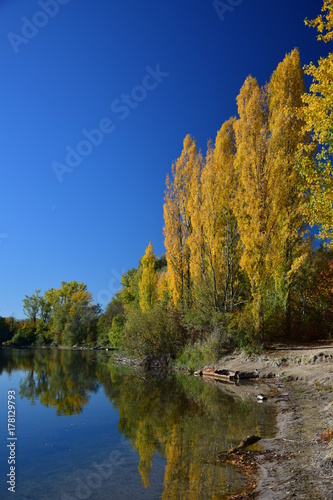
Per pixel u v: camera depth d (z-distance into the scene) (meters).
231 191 24.64
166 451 7.75
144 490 5.84
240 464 6.62
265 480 5.75
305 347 19.73
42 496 5.83
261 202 20.44
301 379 15.05
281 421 9.45
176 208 29.66
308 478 5.54
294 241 22.09
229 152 27.03
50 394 16.09
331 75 7.71
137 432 9.55
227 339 21.72
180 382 18.47
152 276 37.91
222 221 24.95
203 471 6.43
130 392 16.19
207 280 24.84
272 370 17.31
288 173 21.20
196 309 24.27
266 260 20.00
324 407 9.97
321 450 6.63
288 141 21.28
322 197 8.04
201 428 9.44
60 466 7.25
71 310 70.62
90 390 17.11
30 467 7.20
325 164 8.03
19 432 9.82
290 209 21.30
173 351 25.58
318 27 7.95
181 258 29.05
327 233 8.24
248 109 22.28
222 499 5.25
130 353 29.22
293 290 23.28
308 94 8.12
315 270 23.59
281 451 7.05
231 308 22.94
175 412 11.65
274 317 21.55
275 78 22.91
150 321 26.53
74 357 40.94
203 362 21.84
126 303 50.19
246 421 9.81
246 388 15.27
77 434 9.60
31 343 77.38
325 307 23.50
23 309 82.62
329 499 4.73
